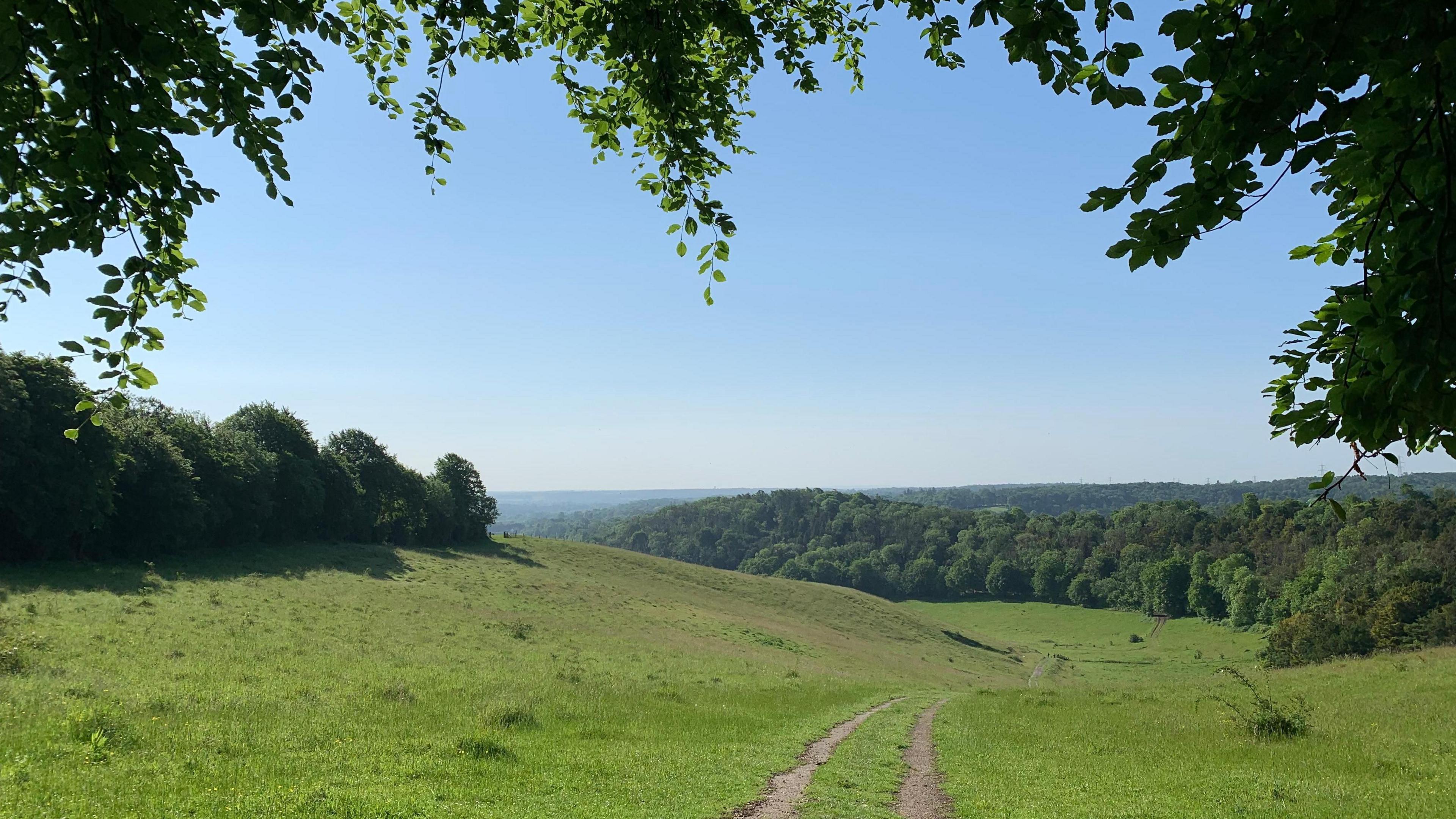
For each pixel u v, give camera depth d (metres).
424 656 26.09
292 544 56.00
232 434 55.47
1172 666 69.31
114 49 3.36
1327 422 2.99
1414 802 10.62
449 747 12.34
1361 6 2.32
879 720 20.33
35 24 3.25
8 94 3.50
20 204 4.09
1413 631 49.34
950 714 22.03
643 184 6.27
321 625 29.50
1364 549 71.94
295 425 62.34
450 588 46.41
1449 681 22.56
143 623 24.22
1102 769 13.30
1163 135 2.89
